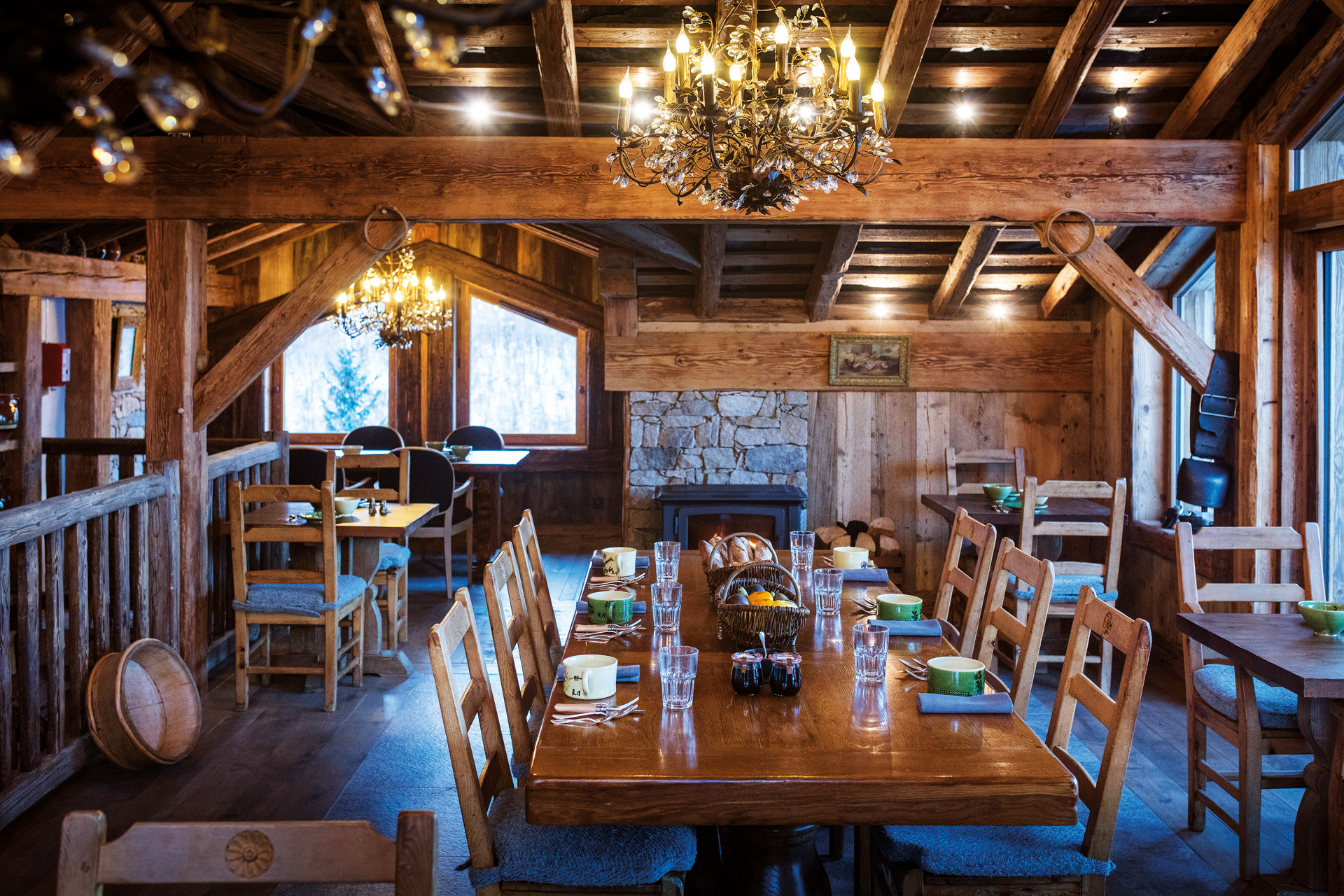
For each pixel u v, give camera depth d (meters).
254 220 4.27
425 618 5.75
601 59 4.28
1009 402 6.02
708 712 2.09
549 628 3.49
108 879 1.25
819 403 6.07
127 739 3.36
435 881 1.22
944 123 4.60
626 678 2.28
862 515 6.10
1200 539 3.21
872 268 5.58
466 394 8.59
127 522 3.87
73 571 3.53
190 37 3.75
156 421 4.26
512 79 4.36
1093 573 4.44
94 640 3.68
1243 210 4.18
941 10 3.96
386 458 5.36
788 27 2.70
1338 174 3.97
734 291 5.92
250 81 4.30
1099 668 4.50
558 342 8.57
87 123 1.02
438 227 8.36
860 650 2.21
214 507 4.91
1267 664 2.52
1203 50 4.09
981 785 1.75
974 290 5.80
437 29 1.05
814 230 5.06
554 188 4.22
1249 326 4.15
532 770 1.79
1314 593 3.19
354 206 4.23
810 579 3.21
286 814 3.14
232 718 4.07
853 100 2.48
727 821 1.76
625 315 5.98
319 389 8.59
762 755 1.85
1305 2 3.63
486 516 7.63
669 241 5.09
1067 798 1.76
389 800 3.26
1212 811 3.15
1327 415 4.08
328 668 4.16
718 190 2.65
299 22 1.08
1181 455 5.25
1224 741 3.84
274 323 4.29
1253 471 4.12
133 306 7.29
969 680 2.15
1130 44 4.05
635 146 2.72
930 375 5.97
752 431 6.05
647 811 1.76
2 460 5.74
